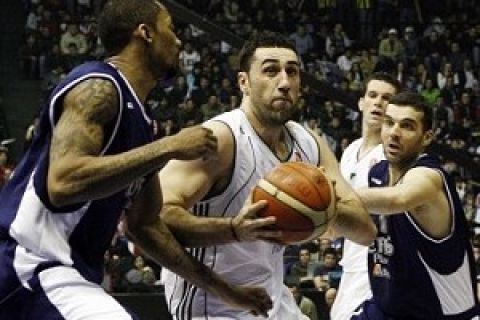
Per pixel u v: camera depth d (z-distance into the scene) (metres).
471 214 28.50
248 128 8.50
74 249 7.31
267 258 8.80
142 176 7.04
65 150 6.80
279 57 8.37
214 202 8.49
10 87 38.59
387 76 12.61
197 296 8.84
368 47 41.41
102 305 7.11
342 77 38.91
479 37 42.03
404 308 10.14
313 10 42.41
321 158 8.95
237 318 8.79
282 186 7.57
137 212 7.93
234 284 8.48
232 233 7.82
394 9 42.62
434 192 9.65
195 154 6.91
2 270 7.20
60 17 39.34
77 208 7.20
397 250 9.99
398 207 9.41
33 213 7.16
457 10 43.81
